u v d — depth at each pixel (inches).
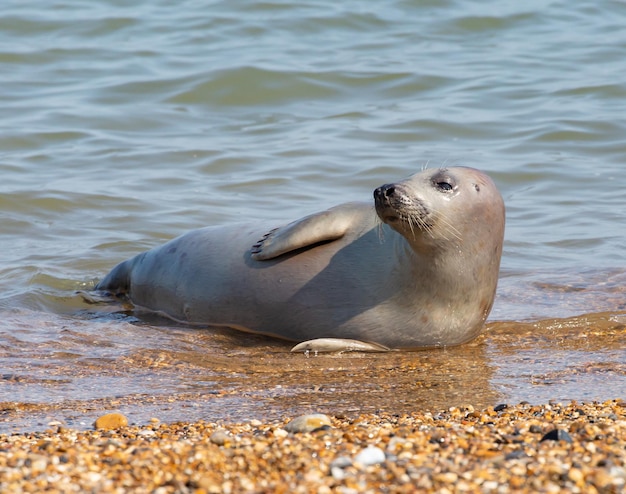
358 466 705.6
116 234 1672.0
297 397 965.8
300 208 1776.6
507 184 1918.1
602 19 2967.5
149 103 2353.6
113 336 1226.0
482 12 2999.5
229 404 937.5
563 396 948.6
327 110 2331.4
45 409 917.2
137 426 848.9
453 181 1145.4
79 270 1537.9
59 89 2429.9
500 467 700.7
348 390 994.1
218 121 2273.6
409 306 1192.8
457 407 913.5
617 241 1647.4
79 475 685.3
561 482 671.1
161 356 1135.6
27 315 1317.7
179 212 1760.6
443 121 2217.0
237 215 1748.3
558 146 2089.1
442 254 1154.7
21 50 2652.6
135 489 663.1
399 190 1100.5
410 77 2488.9
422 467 702.5
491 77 2500.0
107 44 2728.8
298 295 1247.5
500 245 1204.5
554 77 2501.2
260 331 1282.0
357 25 2893.7
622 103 2319.1
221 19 2903.5
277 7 2997.0
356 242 1241.4
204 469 706.2
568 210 1793.8
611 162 2010.3
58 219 1733.5
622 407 883.4
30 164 1990.7
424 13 2997.0
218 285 1309.1
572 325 1261.1
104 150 2076.8
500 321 1291.8
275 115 2310.5
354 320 1215.6
